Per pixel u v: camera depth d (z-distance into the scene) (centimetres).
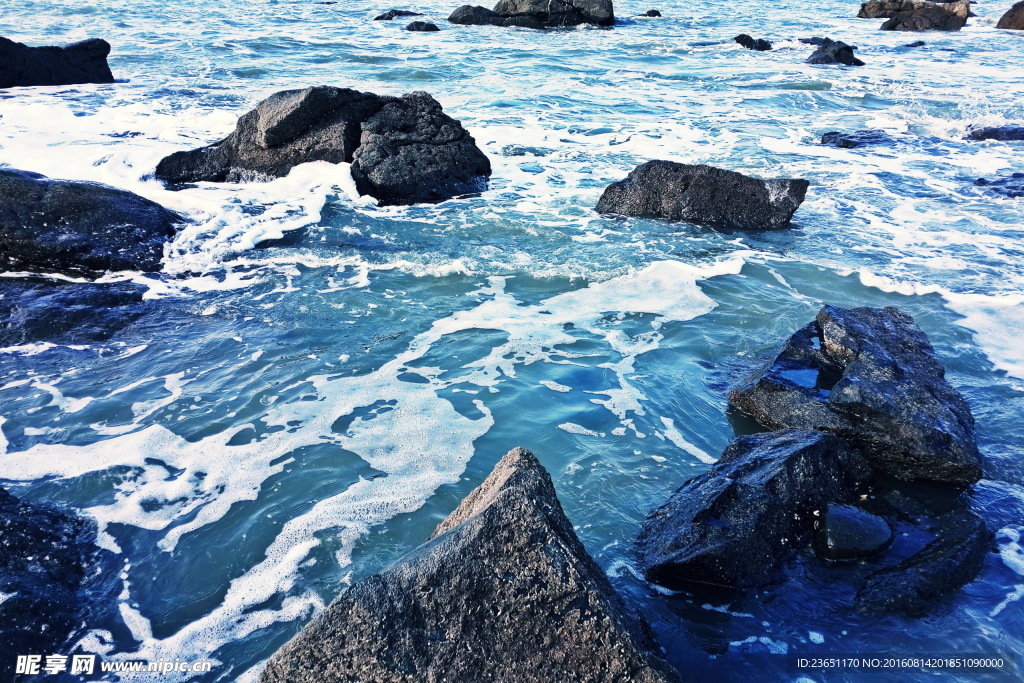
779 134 1648
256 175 1241
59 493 543
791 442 559
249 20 3170
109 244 915
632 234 1070
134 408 648
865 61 2719
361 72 2217
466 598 357
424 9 3872
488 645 350
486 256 973
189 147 1358
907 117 1834
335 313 819
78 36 2553
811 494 525
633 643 354
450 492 552
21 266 889
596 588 363
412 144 1242
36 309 782
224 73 2123
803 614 459
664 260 974
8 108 1536
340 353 742
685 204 1126
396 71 2241
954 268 968
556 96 1967
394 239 1026
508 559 366
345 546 498
